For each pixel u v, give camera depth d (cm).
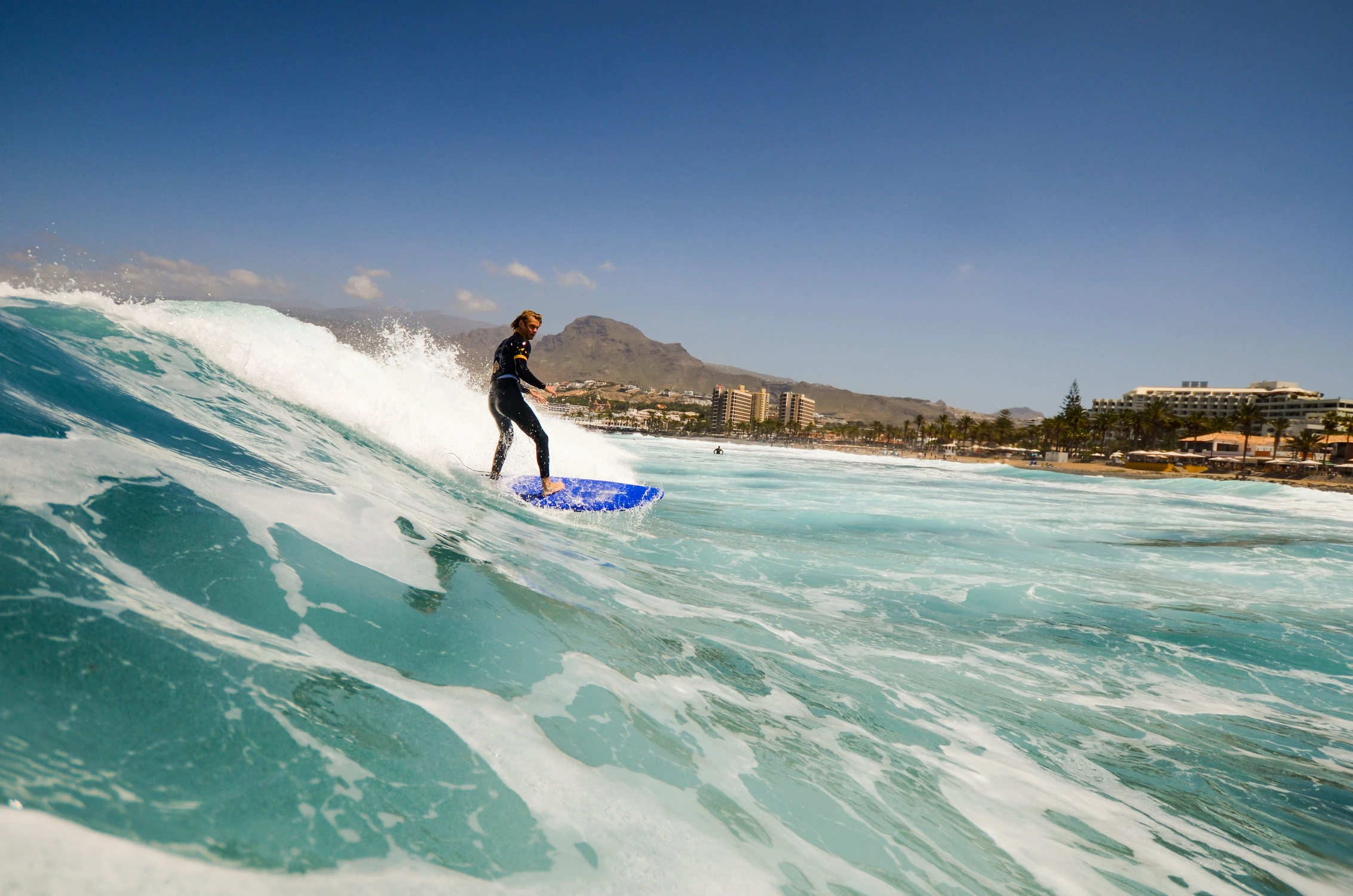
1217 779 277
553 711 193
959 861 184
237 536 210
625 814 155
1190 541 1080
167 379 402
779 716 258
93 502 179
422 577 262
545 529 559
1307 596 686
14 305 403
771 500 1259
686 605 411
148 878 88
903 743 262
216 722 128
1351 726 352
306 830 113
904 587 576
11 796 90
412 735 153
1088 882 188
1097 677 395
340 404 631
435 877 114
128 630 139
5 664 115
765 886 144
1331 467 7706
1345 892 206
